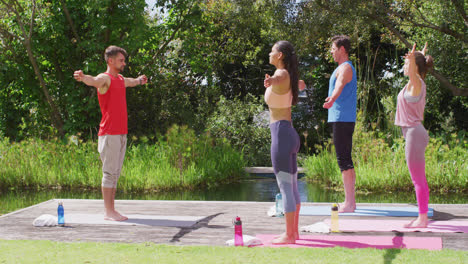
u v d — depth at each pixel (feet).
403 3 47.19
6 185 32.76
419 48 47.70
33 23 44.37
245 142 46.39
